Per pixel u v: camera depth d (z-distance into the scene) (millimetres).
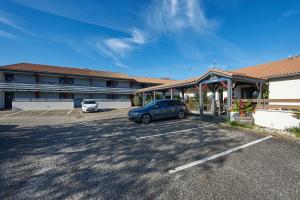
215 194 3244
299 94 11594
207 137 7312
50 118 15812
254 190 3354
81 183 3711
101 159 5070
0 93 24859
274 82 13133
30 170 4379
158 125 10523
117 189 3463
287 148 5723
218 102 16672
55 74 28094
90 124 11688
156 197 3178
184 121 11750
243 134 7723
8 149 6137
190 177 3908
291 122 7984
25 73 26344
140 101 32438
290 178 3785
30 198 3201
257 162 4645
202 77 12648
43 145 6598
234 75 10672
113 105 30609
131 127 10102
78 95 30594
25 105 24188
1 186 3627
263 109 9250
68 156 5355
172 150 5754
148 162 4793
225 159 4895
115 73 39344
